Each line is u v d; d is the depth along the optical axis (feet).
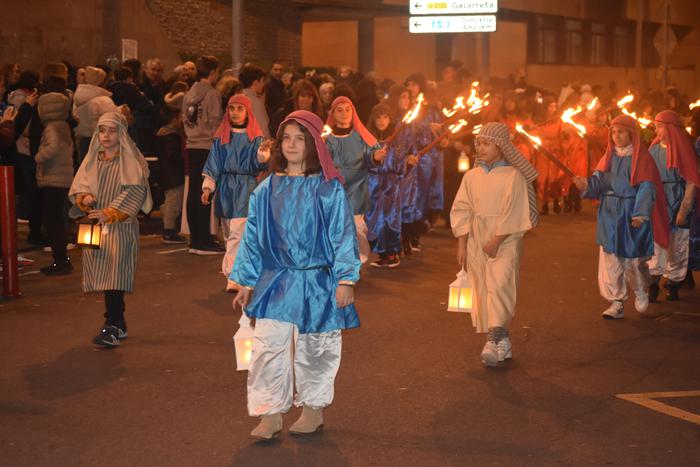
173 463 17.98
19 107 41.24
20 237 45.47
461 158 47.55
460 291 28.55
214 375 23.67
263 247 18.90
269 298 18.65
